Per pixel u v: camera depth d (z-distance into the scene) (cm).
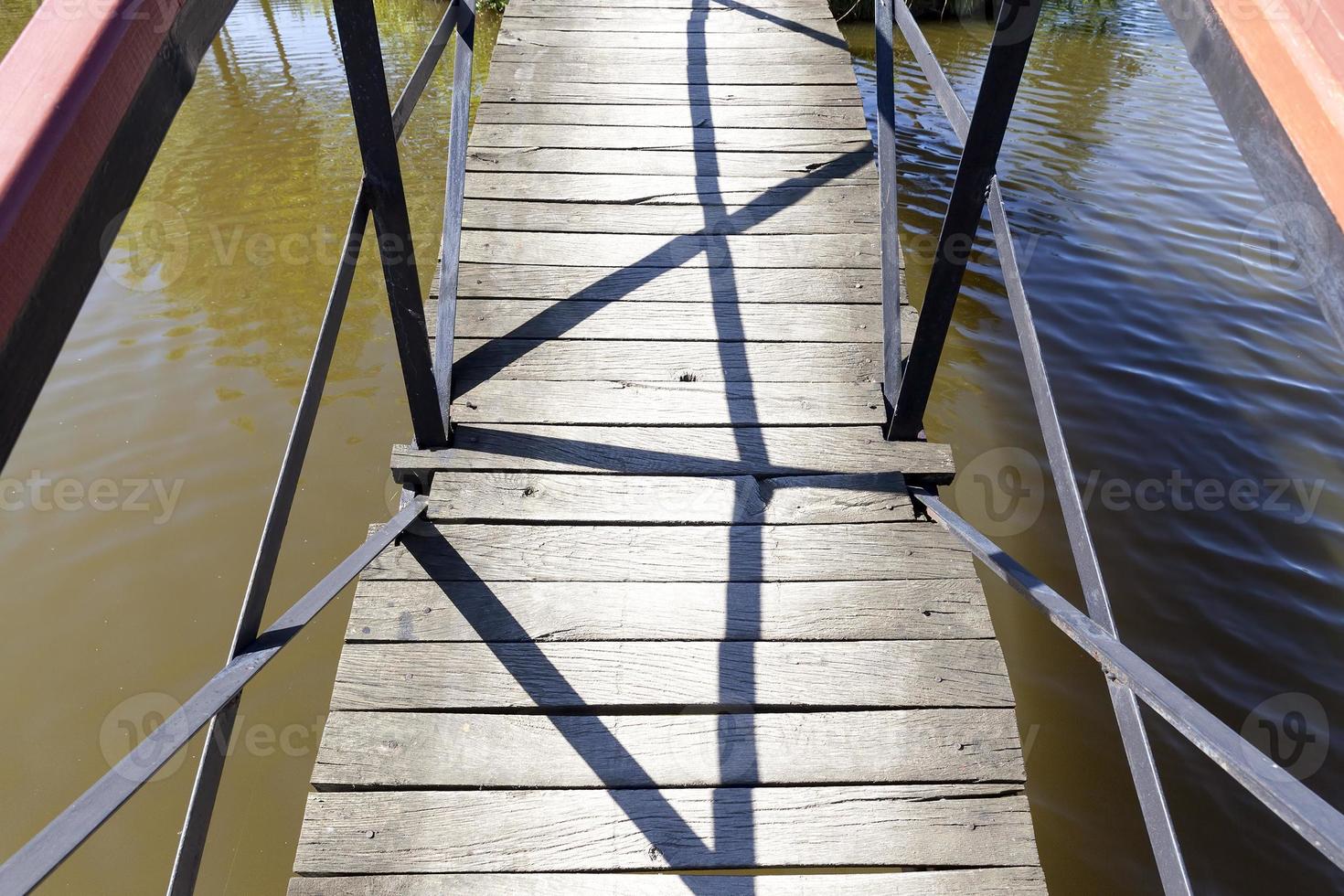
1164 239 644
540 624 228
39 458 418
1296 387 495
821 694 216
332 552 381
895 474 264
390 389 479
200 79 934
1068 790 299
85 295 57
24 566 364
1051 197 701
